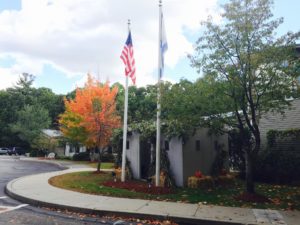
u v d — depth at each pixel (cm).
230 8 1093
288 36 1082
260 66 1062
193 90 1112
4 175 2000
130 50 1483
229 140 1783
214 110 1123
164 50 1325
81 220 869
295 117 1576
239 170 1777
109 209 941
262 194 1225
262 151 1627
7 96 7012
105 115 2125
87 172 2078
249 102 1093
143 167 1662
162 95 1181
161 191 1231
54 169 2609
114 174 1762
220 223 826
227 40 1087
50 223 820
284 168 1521
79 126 2425
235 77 1059
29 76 7438
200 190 1325
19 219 854
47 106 6994
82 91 2419
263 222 814
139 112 3988
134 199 1102
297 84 1075
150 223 859
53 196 1147
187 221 859
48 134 5369
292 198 1148
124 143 1520
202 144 1606
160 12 1341
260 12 1071
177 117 1181
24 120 5638
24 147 6494
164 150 1491
